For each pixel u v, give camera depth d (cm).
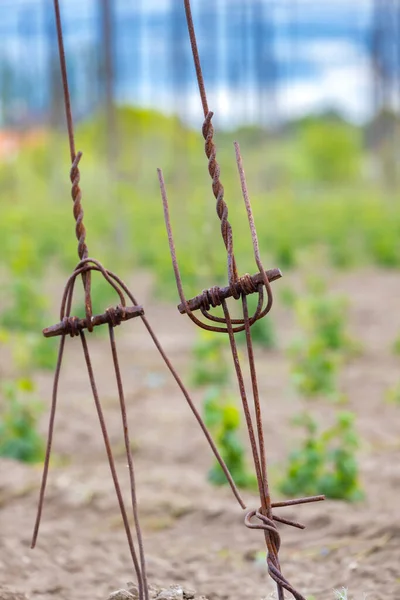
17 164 4341
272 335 1165
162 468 682
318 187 6228
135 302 286
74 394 929
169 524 534
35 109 5034
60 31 291
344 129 6800
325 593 419
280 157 6244
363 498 576
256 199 4053
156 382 984
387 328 1327
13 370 1016
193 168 4306
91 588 438
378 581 425
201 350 929
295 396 910
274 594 381
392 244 2203
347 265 2139
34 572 456
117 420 823
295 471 588
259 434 277
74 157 288
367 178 6250
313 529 515
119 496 286
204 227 1672
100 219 2956
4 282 1702
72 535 512
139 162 5131
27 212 3195
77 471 649
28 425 707
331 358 1020
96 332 1248
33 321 1175
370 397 913
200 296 276
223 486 611
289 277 1977
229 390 942
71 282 288
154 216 3180
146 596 284
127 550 492
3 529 519
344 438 585
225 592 433
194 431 782
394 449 727
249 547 494
